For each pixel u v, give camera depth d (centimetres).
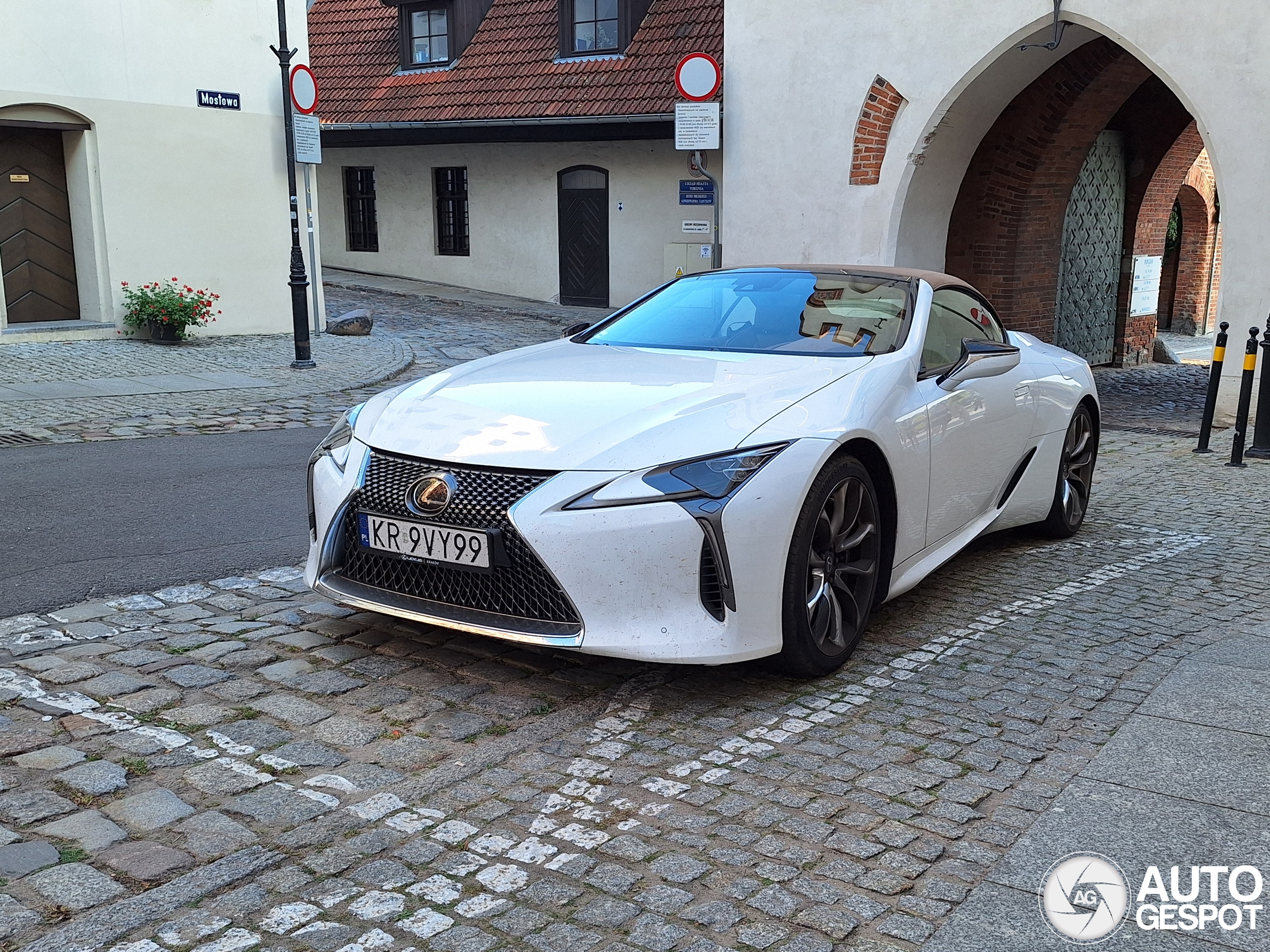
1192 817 291
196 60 1414
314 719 342
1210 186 2306
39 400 953
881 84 1265
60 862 259
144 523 573
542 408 376
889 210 1281
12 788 293
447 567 356
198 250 1448
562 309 1997
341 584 387
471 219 2173
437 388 413
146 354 1278
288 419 927
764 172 1388
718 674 390
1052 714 362
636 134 1847
